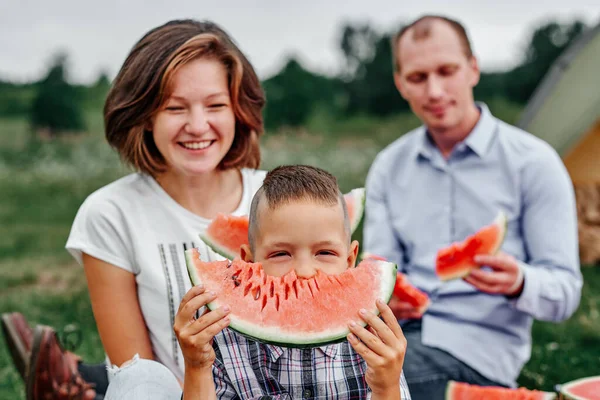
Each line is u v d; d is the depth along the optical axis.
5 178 12.95
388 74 20.02
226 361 2.34
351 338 2.08
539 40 17.53
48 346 3.24
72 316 5.59
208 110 2.86
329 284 2.21
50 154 14.64
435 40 3.75
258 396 2.30
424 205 3.95
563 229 3.62
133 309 2.94
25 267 7.42
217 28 3.00
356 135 17.27
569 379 4.07
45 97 17.89
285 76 20.20
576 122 6.31
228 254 2.59
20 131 17.67
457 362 3.48
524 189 3.71
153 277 2.88
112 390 2.51
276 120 19.38
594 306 5.41
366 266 2.27
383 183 4.18
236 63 2.88
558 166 3.70
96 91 19.97
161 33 2.88
